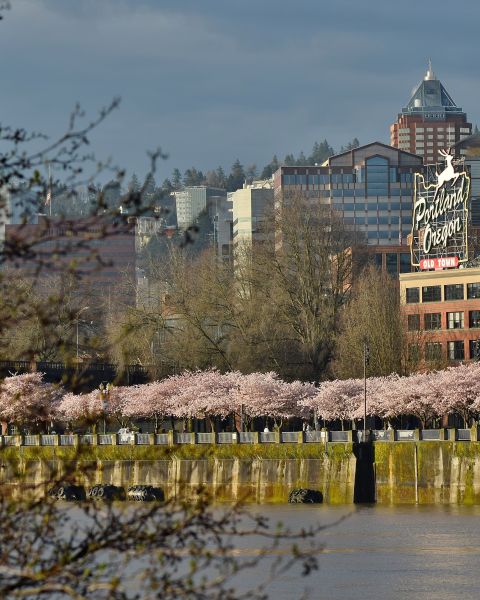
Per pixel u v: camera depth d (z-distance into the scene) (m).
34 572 58.34
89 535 60.09
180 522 60.75
